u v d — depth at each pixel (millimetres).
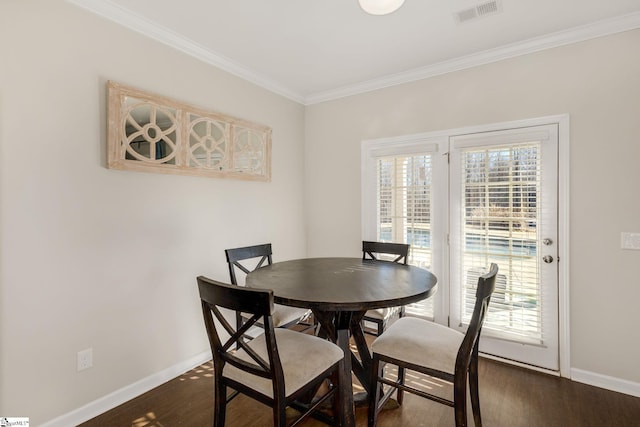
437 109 2828
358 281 1871
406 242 3006
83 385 1863
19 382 1628
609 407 1961
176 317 2369
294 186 3520
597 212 2195
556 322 2336
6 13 1576
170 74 2320
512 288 2480
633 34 2076
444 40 2398
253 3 1966
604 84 2162
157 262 2250
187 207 2449
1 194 1564
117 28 2016
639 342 2084
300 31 2287
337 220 3441
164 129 2258
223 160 2689
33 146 1665
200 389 2184
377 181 3168
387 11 1735
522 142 2424
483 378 2295
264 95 3131
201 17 2113
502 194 2525
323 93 3463
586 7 1982
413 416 1877
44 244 1706
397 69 2898
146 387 2166
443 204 2807
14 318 1609
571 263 2281
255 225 3049
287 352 1522
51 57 1726
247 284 1813
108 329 1980
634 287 2096
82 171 1854
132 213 2104
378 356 1703
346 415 1649
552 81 2336
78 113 1836
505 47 2465
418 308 2914
